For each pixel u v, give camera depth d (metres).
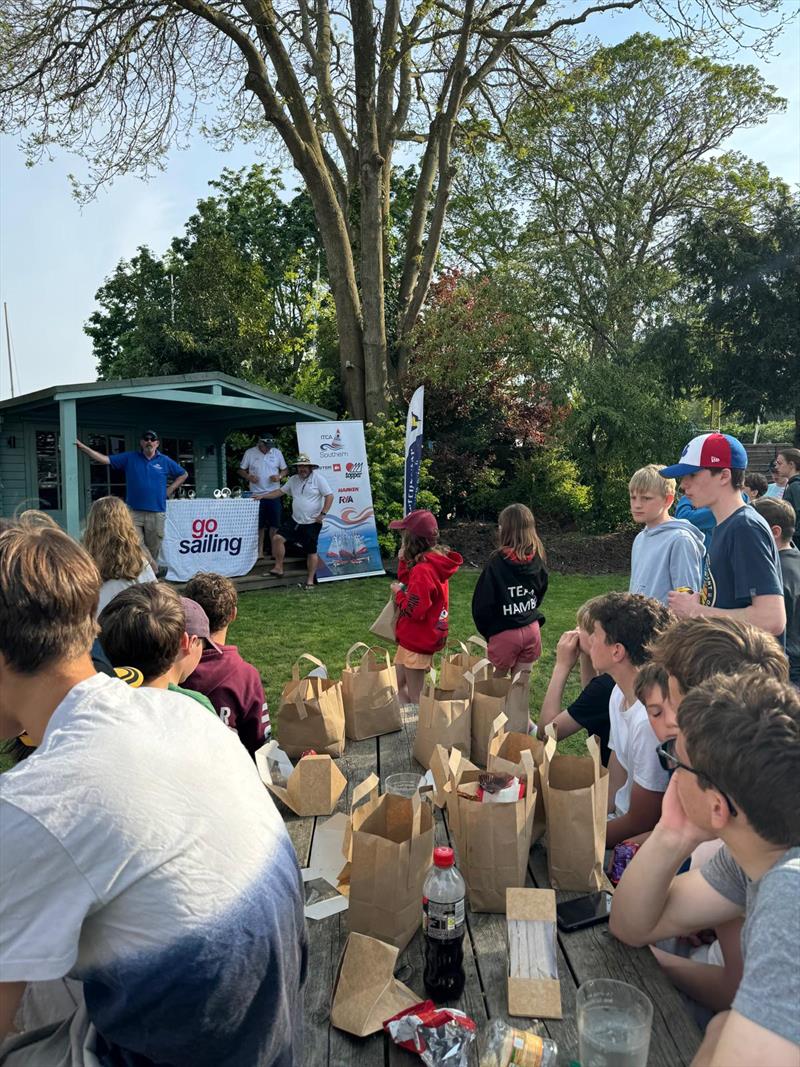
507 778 2.08
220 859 1.11
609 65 17.78
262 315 21.67
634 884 1.72
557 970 1.69
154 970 1.06
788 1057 1.04
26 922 1.01
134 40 13.51
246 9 13.35
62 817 1.02
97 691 1.20
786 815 1.21
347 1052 1.50
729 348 19.88
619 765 2.70
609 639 2.50
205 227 22.89
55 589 1.17
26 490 11.91
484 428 17.92
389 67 15.49
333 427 11.46
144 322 20.42
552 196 22.38
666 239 22.72
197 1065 1.14
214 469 14.27
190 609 2.75
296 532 11.16
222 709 2.80
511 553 4.65
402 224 23.00
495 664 4.74
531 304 17.50
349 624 8.53
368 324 14.76
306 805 2.42
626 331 19.11
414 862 1.78
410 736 3.18
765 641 1.96
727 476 3.18
